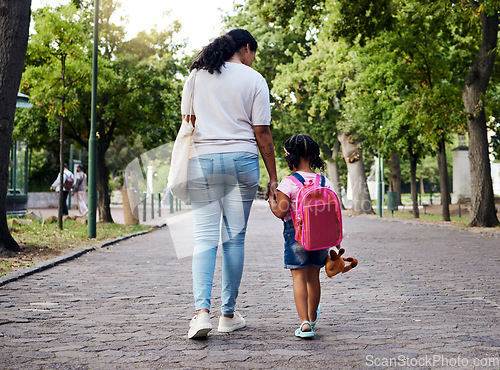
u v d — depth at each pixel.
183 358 3.86
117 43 19.05
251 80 4.27
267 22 19.23
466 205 34.28
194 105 4.28
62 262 9.58
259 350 4.08
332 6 18.38
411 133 22.62
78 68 15.36
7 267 8.44
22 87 15.59
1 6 9.97
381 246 12.78
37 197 37.88
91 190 14.18
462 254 11.05
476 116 19.05
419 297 6.40
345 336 4.53
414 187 25.81
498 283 7.43
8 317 5.22
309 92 33.41
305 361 3.80
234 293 4.58
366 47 22.03
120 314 5.42
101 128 19.16
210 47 4.29
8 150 10.02
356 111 26.39
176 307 5.79
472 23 19.11
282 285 7.29
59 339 4.41
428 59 21.03
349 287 7.11
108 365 3.70
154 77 18.64
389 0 17.72
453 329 4.80
